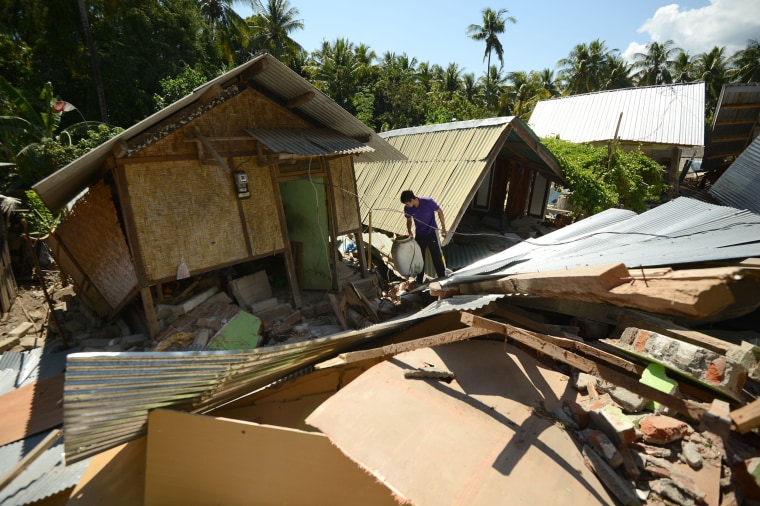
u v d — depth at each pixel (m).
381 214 10.02
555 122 19.70
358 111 32.66
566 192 13.61
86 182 6.17
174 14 23.05
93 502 3.06
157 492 2.81
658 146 16.08
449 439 2.53
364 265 8.30
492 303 4.07
